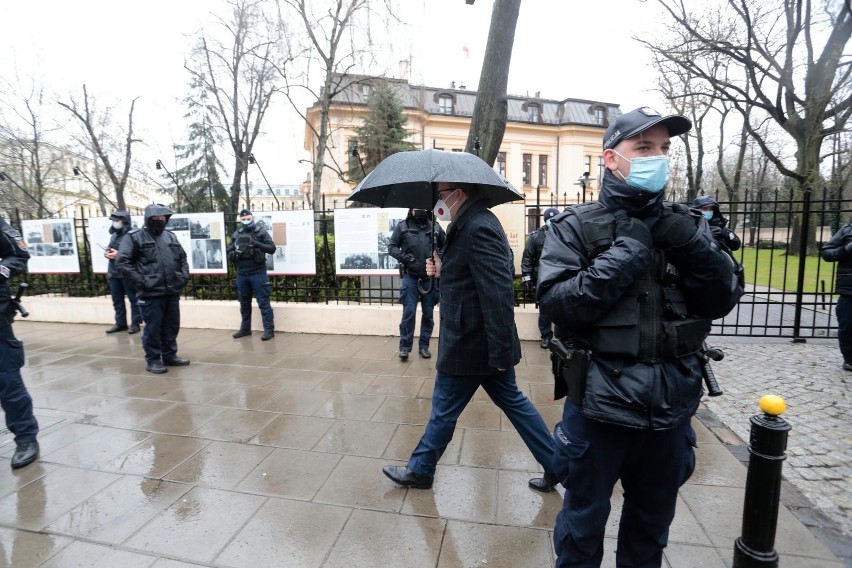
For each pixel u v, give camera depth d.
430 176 2.36
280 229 6.81
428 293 5.30
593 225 1.60
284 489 2.78
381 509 2.56
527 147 36.88
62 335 6.99
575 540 1.66
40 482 2.89
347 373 4.95
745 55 15.27
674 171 25.05
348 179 20.78
